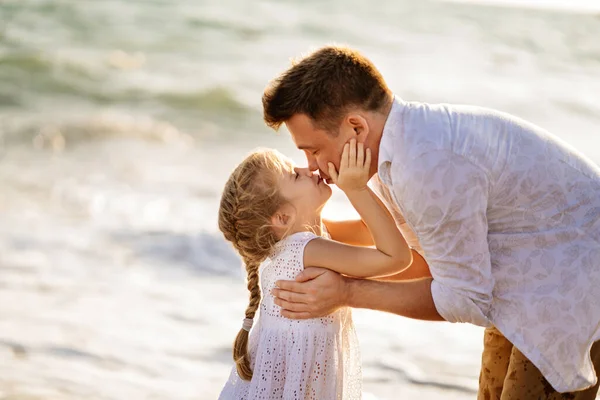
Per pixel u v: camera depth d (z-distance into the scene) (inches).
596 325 96.8
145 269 250.8
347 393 110.3
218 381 170.4
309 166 106.7
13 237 278.7
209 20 905.5
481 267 94.5
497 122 96.4
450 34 1023.6
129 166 410.6
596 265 96.4
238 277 245.6
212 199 343.3
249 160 108.7
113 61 684.1
